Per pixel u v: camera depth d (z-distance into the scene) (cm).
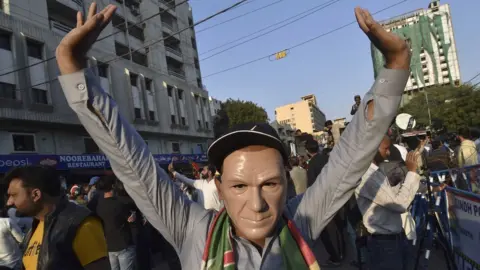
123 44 2666
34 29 1761
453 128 4175
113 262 420
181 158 2427
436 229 367
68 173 1573
